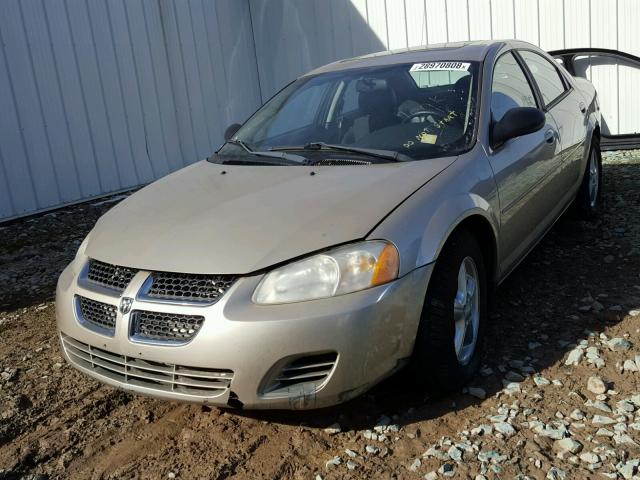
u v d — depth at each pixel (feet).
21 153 24.21
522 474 8.24
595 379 10.05
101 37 26.58
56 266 19.31
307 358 8.62
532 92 14.62
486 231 11.15
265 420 10.04
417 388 10.37
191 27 30.14
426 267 9.22
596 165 18.40
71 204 25.99
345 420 9.82
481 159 11.22
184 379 8.86
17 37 23.80
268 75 33.32
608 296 13.37
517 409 9.64
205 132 31.24
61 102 25.34
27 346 13.70
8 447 9.91
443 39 29.25
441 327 9.45
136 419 10.48
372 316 8.58
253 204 10.07
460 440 9.05
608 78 27.68
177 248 9.33
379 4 29.81
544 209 13.98
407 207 9.50
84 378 12.00
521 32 28.19
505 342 11.84
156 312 8.92
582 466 8.29
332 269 8.66
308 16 31.42
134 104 28.02
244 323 8.43
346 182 10.36
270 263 8.71
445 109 12.21
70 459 9.52
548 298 13.57
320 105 13.53
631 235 16.79
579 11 27.35
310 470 8.75
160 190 11.81
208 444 9.57
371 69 13.91
